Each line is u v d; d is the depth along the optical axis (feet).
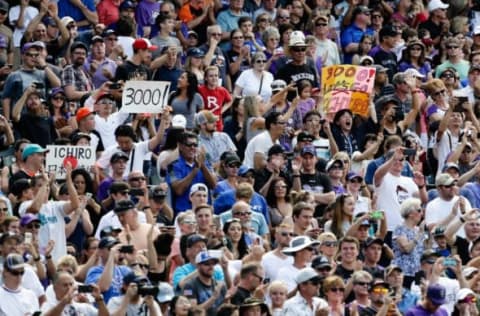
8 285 176.96
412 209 208.95
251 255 191.62
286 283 189.16
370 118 236.63
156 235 194.29
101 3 252.83
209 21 259.19
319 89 238.07
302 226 203.41
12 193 198.29
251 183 212.02
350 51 266.57
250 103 231.91
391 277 196.75
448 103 245.04
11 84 225.76
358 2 268.62
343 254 196.95
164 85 218.38
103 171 210.38
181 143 211.61
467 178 227.81
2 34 242.37
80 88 231.30
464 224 212.64
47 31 241.96
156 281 190.70
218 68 241.55
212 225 195.62
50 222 195.62
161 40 249.55
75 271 184.14
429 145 241.96
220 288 183.93
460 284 198.90
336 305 187.32
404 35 266.77
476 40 273.33
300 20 265.13
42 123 219.82
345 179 220.02
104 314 177.27
